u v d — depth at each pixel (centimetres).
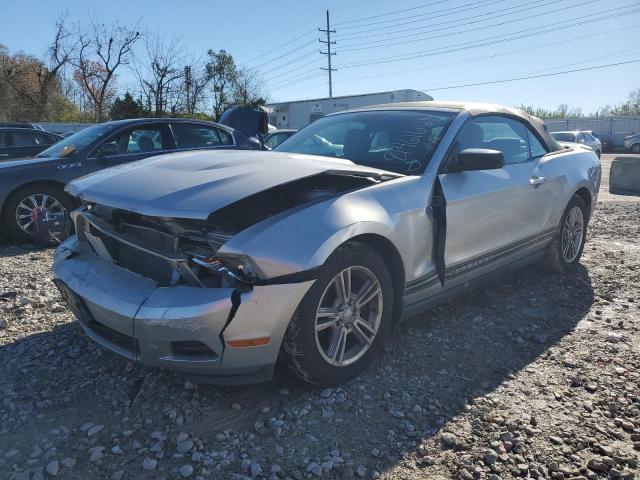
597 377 308
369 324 301
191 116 3678
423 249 325
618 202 986
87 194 296
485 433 255
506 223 393
